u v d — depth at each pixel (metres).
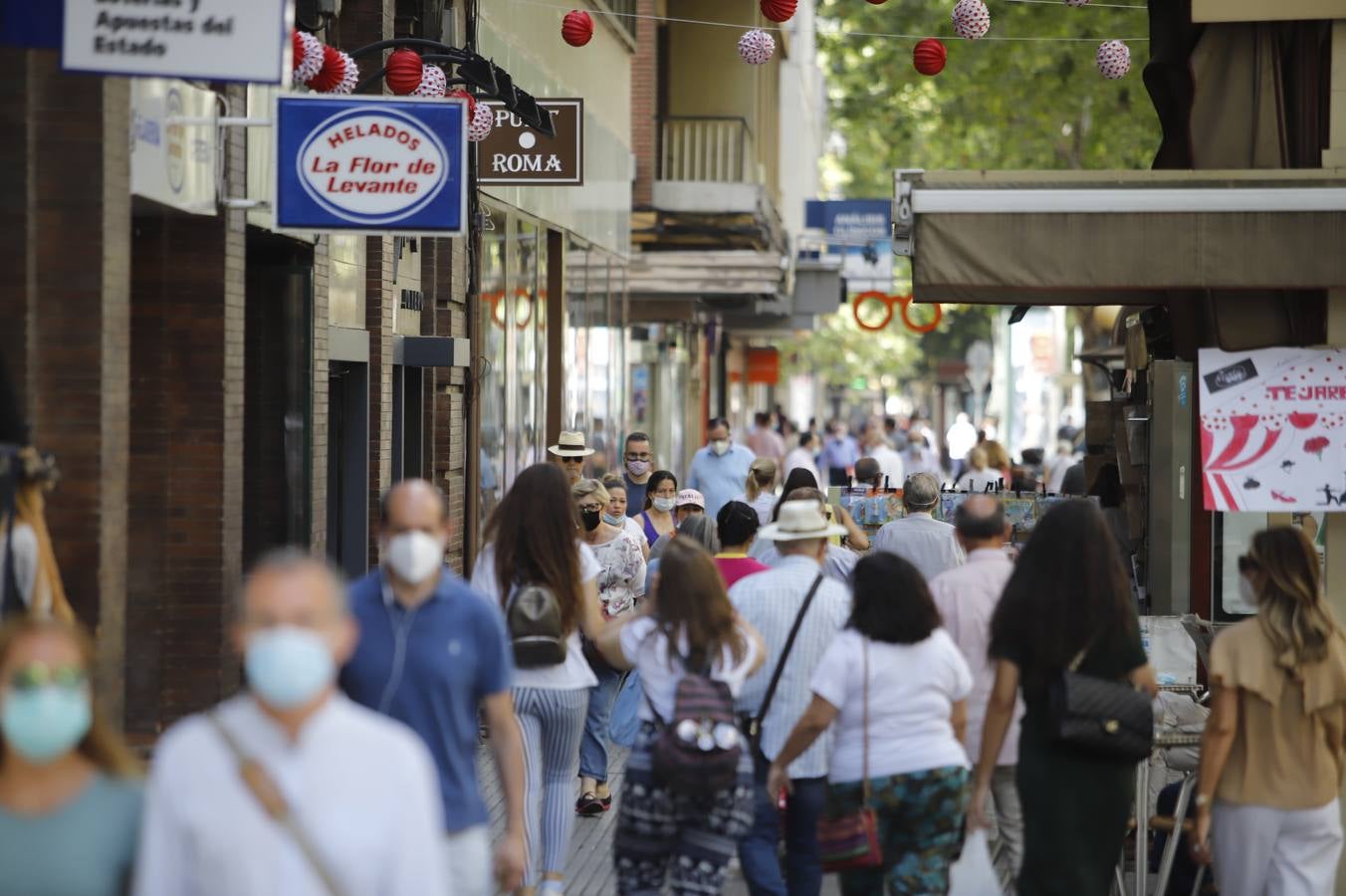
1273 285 30.70
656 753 26.05
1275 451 32.97
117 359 28.97
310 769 15.36
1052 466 99.44
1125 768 26.42
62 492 28.31
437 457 56.22
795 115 182.88
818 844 27.70
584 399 82.75
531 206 68.75
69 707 15.30
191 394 34.84
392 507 23.09
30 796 15.76
